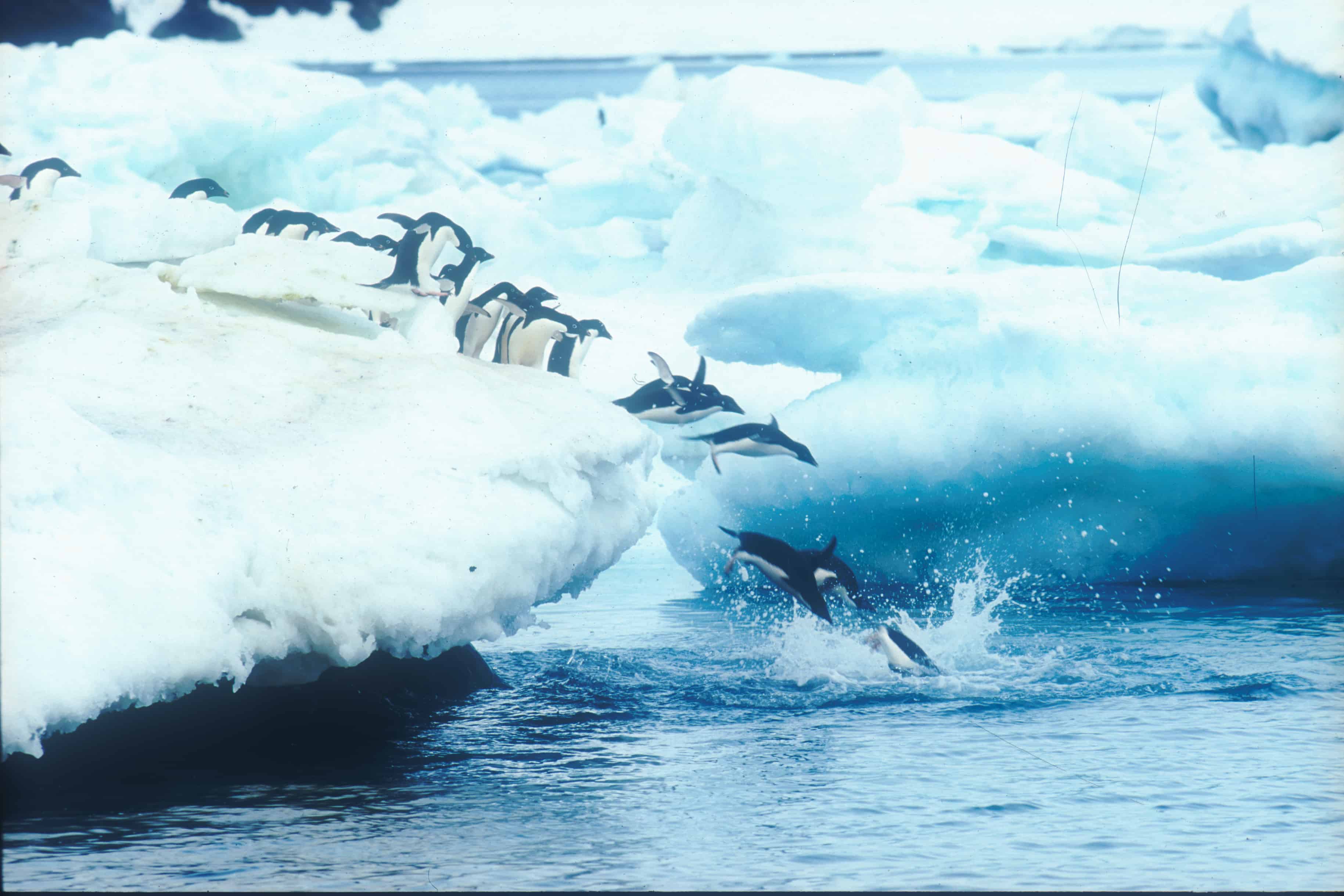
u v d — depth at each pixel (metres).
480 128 103.56
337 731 24.05
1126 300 50.03
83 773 20.75
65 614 16.64
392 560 21.28
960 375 46.62
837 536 47.94
